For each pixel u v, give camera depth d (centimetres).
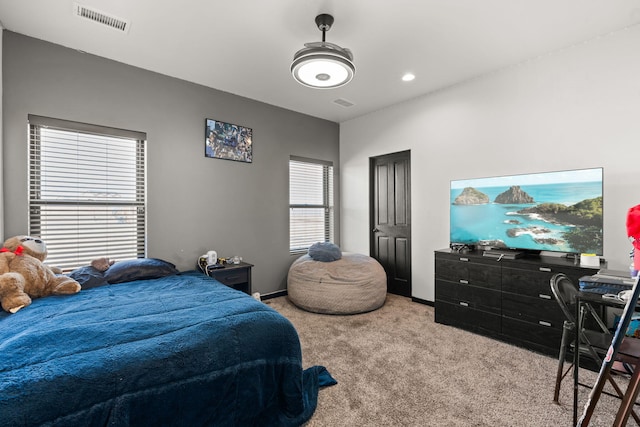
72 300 204
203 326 153
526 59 294
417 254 391
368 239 456
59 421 103
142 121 308
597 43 256
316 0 209
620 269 244
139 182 311
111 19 230
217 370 139
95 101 282
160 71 316
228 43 264
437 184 371
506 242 289
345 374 213
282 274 424
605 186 252
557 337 238
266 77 331
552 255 286
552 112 281
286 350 164
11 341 136
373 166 455
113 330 148
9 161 243
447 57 290
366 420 166
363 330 295
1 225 236
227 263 348
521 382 204
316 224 475
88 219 282
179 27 240
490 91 322
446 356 241
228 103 371
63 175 270
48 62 260
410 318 331
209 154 354
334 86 254
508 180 288
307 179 463
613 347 113
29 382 106
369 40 259
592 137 259
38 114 255
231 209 373
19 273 204
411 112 396
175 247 329
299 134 445
